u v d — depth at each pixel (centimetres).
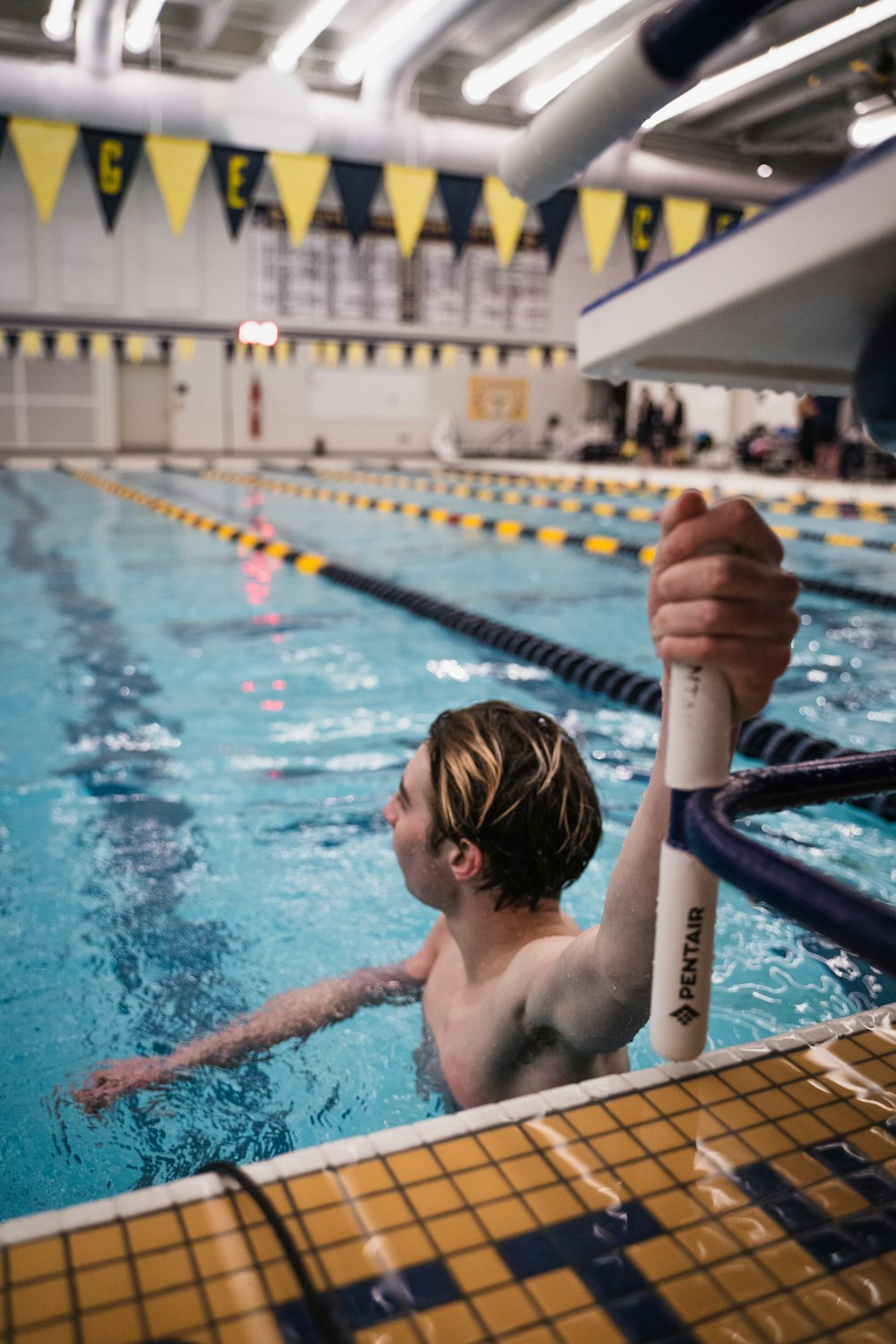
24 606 522
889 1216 72
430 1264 67
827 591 582
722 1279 67
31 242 1580
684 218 710
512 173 75
